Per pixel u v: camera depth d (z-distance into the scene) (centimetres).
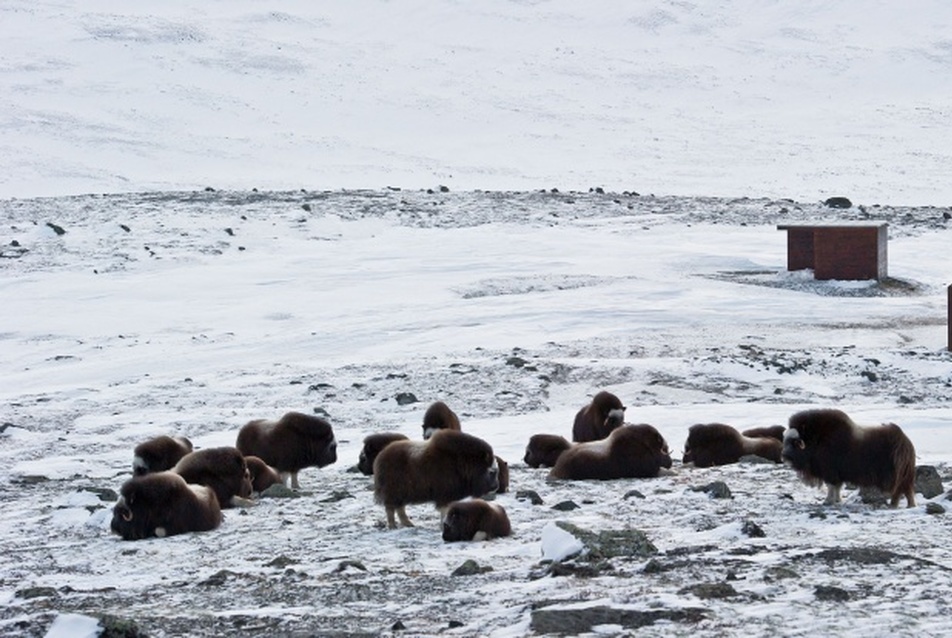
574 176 18738
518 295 7569
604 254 9062
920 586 1485
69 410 4688
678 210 11331
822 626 1309
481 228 10319
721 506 2281
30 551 2222
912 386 4781
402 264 8731
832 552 1677
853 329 6319
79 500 2767
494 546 2012
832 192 17050
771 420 3778
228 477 2581
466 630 1384
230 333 6794
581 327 6406
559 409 4400
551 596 1516
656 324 6444
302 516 2423
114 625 1409
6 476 3297
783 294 7500
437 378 4950
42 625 1495
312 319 7094
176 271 8631
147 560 2056
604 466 2770
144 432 4106
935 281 8000
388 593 1656
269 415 4356
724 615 1367
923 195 16825
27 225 9856
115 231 9706
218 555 2061
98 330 6994
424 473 2152
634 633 1307
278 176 18512
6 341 6819
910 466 2195
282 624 1479
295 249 9412
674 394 4609
